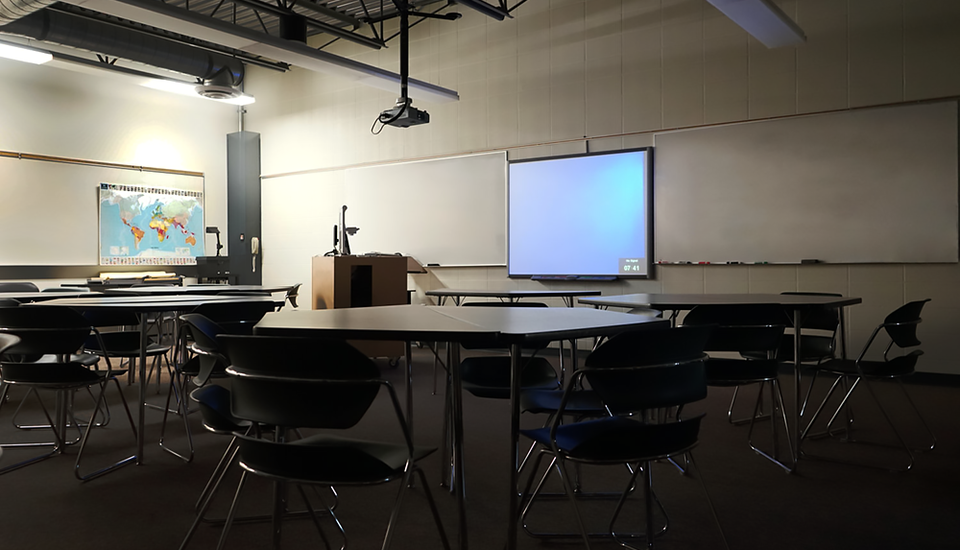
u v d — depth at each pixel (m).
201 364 2.65
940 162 5.41
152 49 7.93
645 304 3.20
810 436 3.72
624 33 6.97
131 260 9.19
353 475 1.60
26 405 4.74
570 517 2.56
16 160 8.13
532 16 7.59
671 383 1.84
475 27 8.01
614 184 7.01
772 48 6.13
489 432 3.87
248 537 2.38
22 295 5.36
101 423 4.16
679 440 1.80
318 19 8.59
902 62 5.55
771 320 2.97
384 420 4.19
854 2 5.75
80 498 2.80
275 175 10.00
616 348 1.74
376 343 6.07
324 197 9.46
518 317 2.34
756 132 6.22
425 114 6.74
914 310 3.31
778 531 2.39
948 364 5.40
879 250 5.66
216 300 4.06
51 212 8.43
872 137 5.68
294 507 2.67
